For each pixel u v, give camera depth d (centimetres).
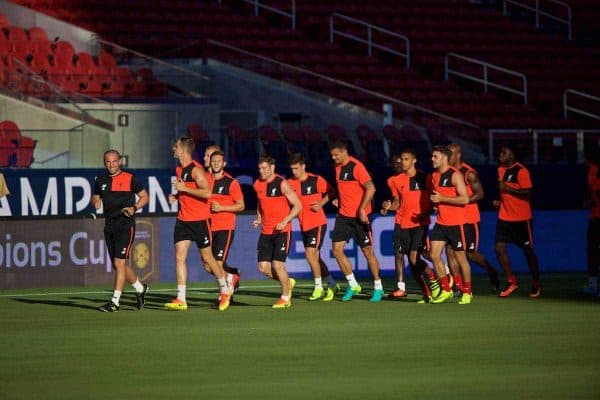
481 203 8350
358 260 7925
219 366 3659
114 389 3244
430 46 12900
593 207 6272
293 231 7762
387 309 5494
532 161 9525
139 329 4678
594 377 3419
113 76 9806
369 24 12388
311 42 12338
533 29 13912
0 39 9712
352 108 10688
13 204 7275
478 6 14225
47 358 3866
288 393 3161
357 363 3716
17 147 7800
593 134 9531
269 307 5625
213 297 6238
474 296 6256
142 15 11938
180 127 8931
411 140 9512
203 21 12181
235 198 5662
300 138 9300
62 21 10612
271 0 13075
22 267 6956
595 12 14438
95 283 7144
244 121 10475
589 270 6322
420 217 5891
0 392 3203
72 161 8206
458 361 3747
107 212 5416
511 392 3166
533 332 4525
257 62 11062
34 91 8881
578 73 12962
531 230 6212
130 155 8556
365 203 5822
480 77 12606
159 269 7325
